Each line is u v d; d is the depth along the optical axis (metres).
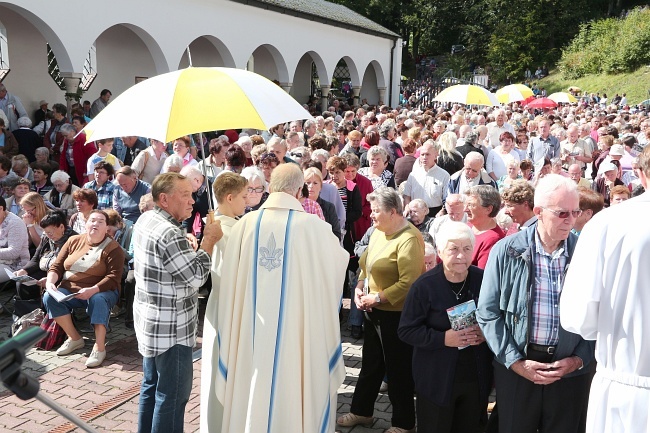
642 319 2.67
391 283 4.41
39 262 6.59
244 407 3.80
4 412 4.88
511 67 47.81
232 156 6.91
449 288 3.81
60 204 8.16
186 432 4.63
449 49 53.75
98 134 3.73
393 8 50.22
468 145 9.57
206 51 21.98
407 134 10.89
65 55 13.54
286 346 3.74
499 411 3.50
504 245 3.41
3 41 15.76
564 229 3.16
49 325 6.18
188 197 4.06
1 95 13.45
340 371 3.98
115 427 4.68
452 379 3.75
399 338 4.05
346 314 7.17
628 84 39.22
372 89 30.72
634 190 6.41
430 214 7.66
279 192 3.89
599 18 49.12
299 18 21.62
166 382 3.93
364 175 7.88
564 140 11.98
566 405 3.35
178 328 3.93
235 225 3.93
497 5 48.72
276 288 3.75
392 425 4.50
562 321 2.91
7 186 8.26
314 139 8.80
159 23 15.80
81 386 5.38
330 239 3.87
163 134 3.60
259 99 3.91
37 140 11.90
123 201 7.57
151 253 3.87
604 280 2.76
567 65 45.00
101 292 5.95
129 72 19.12
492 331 3.39
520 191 4.69
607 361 2.80
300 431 3.78
